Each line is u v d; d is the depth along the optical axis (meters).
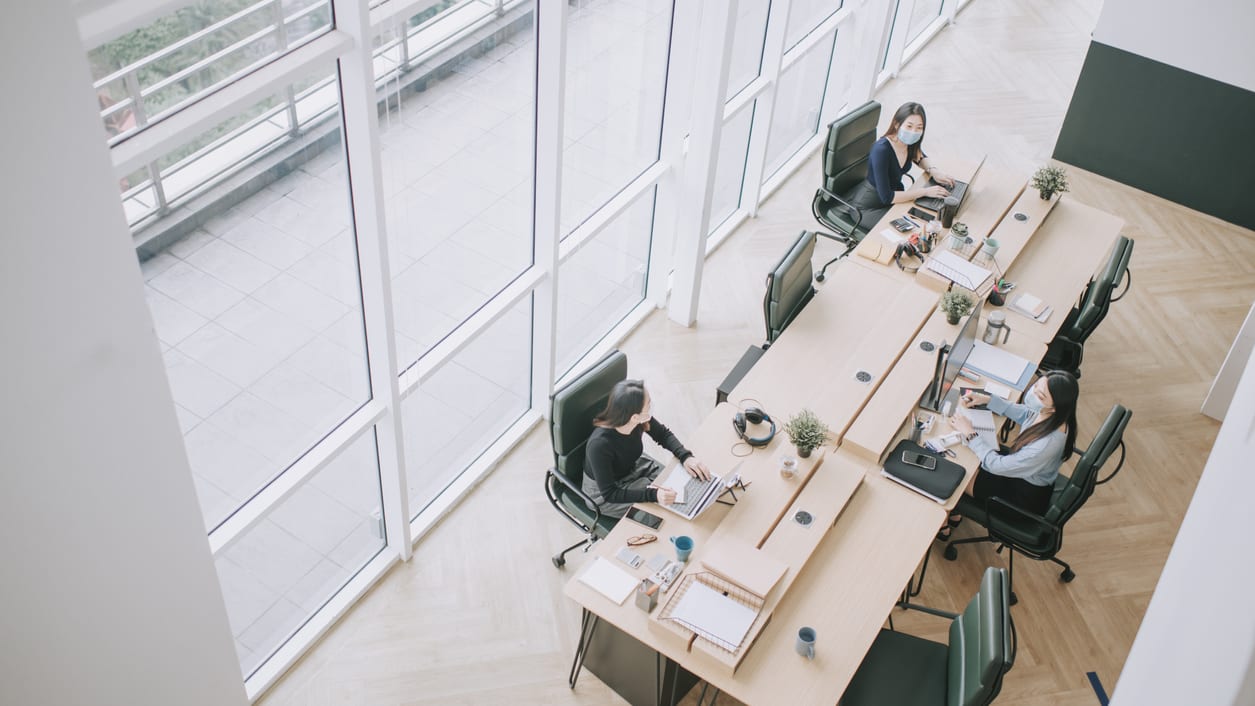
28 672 3.18
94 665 3.40
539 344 6.70
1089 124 9.43
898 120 7.43
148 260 3.95
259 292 4.48
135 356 3.02
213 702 4.04
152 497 3.30
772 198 9.11
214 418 4.58
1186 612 2.14
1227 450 2.34
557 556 6.16
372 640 5.79
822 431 5.54
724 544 5.15
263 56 3.93
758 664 4.76
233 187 4.12
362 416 5.38
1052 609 6.14
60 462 2.94
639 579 5.04
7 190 2.52
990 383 6.23
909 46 11.05
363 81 4.23
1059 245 7.34
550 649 5.80
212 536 4.80
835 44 9.23
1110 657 5.92
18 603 3.03
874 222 7.75
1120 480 6.91
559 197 5.92
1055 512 5.68
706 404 7.23
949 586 6.22
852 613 5.00
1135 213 9.31
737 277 8.28
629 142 6.77
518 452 6.86
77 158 2.63
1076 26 11.69
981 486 5.98
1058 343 6.95
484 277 5.96
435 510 6.42
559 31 5.22
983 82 10.74
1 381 2.69
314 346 4.92
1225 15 8.35
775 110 8.77
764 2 7.67
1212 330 8.12
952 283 6.82
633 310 7.89
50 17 2.45
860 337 6.48
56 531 3.03
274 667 5.59
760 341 7.75
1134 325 8.11
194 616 3.72
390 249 5.24
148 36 3.50
